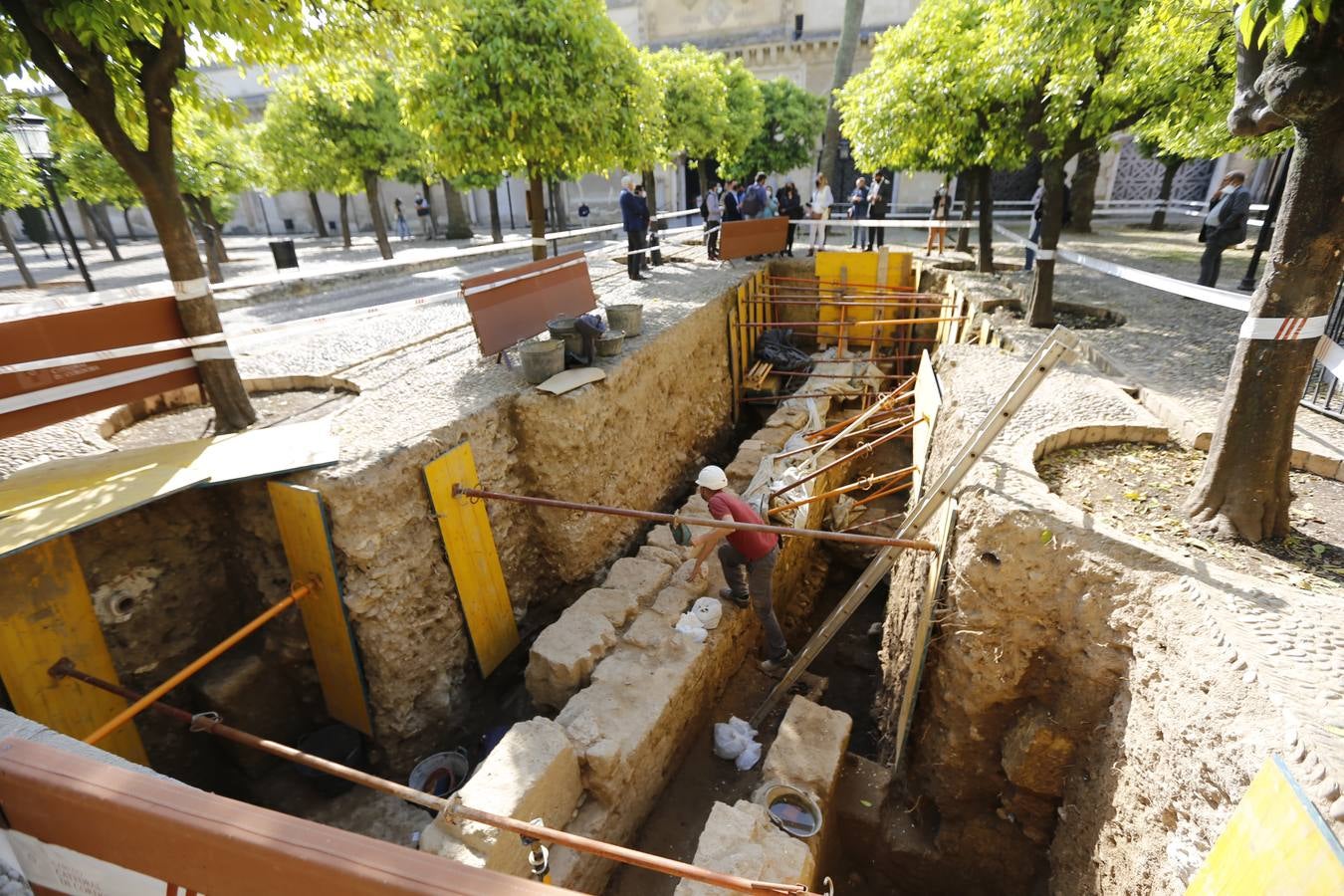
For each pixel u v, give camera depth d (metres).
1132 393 5.32
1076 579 3.39
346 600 4.05
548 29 7.07
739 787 4.54
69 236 12.24
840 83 16.39
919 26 8.72
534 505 5.60
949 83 8.04
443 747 4.77
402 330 7.60
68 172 11.32
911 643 4.71
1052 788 3.73
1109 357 6.09
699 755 4.78
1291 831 1.69
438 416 4.87
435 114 7.27
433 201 30.05
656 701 4.16
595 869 3.77
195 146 12.49
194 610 4.28
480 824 3.19
